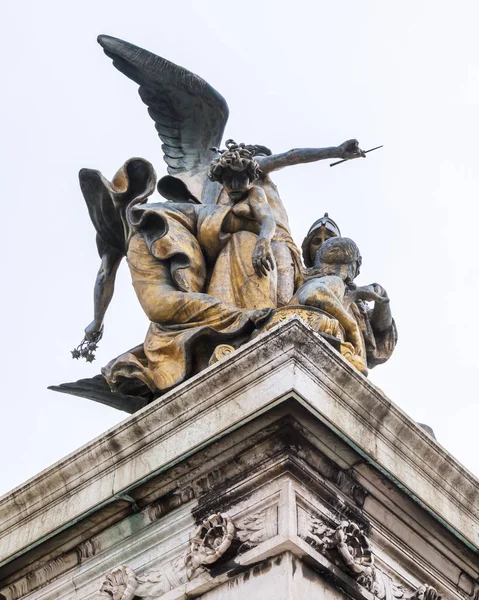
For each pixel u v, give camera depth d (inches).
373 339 843.4
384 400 660.1
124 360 790.5
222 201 869.8
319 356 641.0
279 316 746.2
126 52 978.1
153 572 647.1
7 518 707.4
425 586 659.4
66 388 864.9
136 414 677.3
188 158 970.1
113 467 678.5
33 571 698.8
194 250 818.8
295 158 863.7
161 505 663.1
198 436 649.0
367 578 624.7
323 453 636.1
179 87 977.5
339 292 784.3
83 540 684.1
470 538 681.6
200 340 762.2
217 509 636.1
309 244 882.1
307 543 602.9
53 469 696.4
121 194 846.5
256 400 633.0
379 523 654.5
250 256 811.4
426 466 675.4
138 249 821.2
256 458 634.2
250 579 601.0
